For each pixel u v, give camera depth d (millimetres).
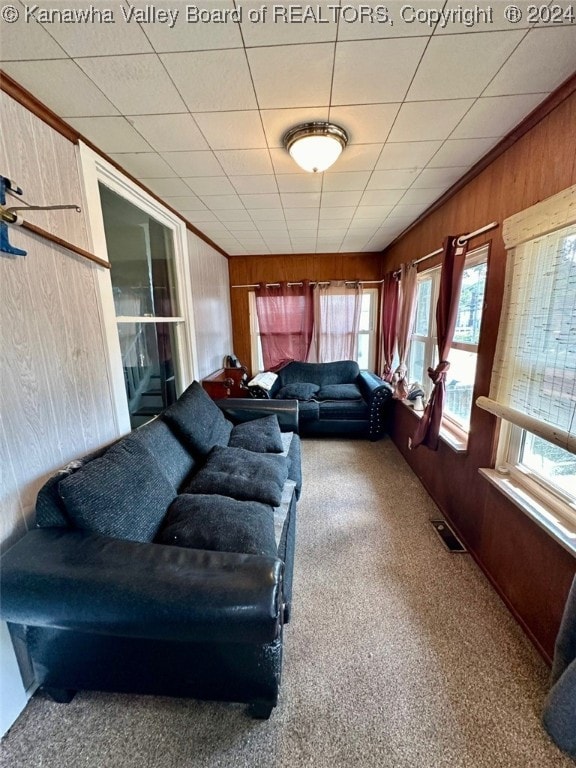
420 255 2969
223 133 1546
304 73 1165
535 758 1005
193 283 3109
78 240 1512
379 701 1163
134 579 954
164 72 1146
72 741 1063
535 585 1372
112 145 1627
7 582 958
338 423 3787
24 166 1220
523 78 1193
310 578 1732
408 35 1009
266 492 1636
